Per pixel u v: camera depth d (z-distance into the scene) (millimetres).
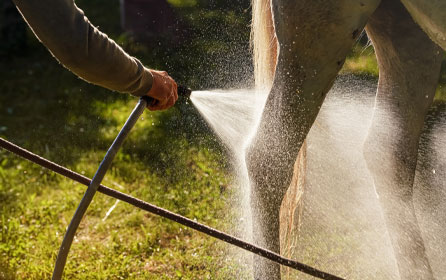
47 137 4508
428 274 2836
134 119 2498
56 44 2344
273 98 2719
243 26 6066
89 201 2441
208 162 4078
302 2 2650
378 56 2883
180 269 3322
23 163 4195
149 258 3402
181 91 2656
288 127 2725
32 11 2305
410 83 2818
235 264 3277
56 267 2473
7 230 3590
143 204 2607
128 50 5957
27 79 5688
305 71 2691
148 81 2531
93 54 2387
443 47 2621
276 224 2797
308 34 2666
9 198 3871
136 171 4066
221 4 6648
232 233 3486
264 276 2809
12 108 5035
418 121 2838
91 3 7953
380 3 2764
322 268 3234
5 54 6309
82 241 3525
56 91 5391
